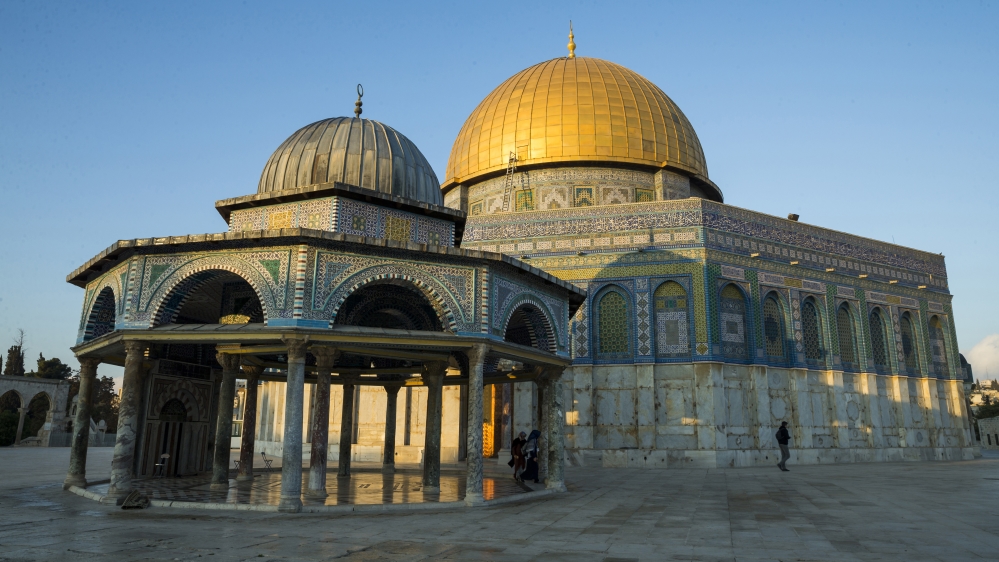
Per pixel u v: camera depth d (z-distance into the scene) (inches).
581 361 1088.2
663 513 506.3
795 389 1112.8
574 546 368.2
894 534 408.2
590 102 1342.3
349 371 816.3
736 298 1098.1
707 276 1063.0
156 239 538.3
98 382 3260.3
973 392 5383.9
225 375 654.5
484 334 571.2
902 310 1321.4
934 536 401.1
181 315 778.2
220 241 530.0
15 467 959.0
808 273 1184.8
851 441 1170.0
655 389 1053.8
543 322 698.2
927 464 1096.2
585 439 1059.3
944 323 1387.8
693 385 1039.0
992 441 2837.1
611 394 1071.6
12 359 2918.3
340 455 803.4
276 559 325.7
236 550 347.3
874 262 1294.3
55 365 3088.1
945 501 573.3
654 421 1039.0
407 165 676.7
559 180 1327.5
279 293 517.7
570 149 1314.0
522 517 484.4
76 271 646.5
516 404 1095.0
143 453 708.0
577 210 1150.3
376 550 351.9
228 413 653.9
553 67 1443.2
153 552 338.6
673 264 1083.3
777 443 1078.4
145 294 545.0
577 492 664.4
